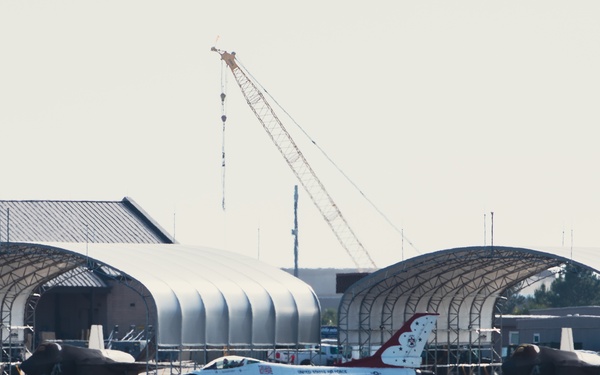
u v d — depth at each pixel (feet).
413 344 353.51
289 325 386.73
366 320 408.67
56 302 488.44
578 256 350.84
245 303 378.53
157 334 354.54
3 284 408.67
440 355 422.00
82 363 362.94
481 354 434.71
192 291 369.30
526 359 359.25
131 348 460.55
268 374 335.06
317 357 434.30
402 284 407.85
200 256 404.98
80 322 491.72
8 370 405.59
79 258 385.91
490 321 436.35
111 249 389.80
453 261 388.57
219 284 381.40
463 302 426.92
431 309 422.00
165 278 370.94
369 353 404.16
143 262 380.58
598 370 360.69
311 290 400.47
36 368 361.10
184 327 360.69
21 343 417.08
